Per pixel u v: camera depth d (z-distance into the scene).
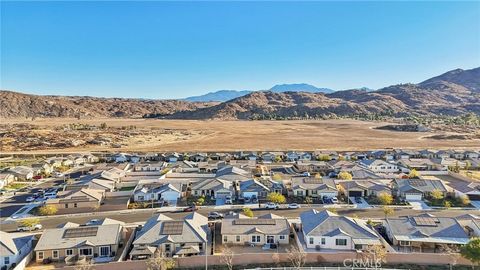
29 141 183.75
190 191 89.00
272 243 57.50
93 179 93.75
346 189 85.94
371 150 161.75
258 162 135.12
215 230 63.62
